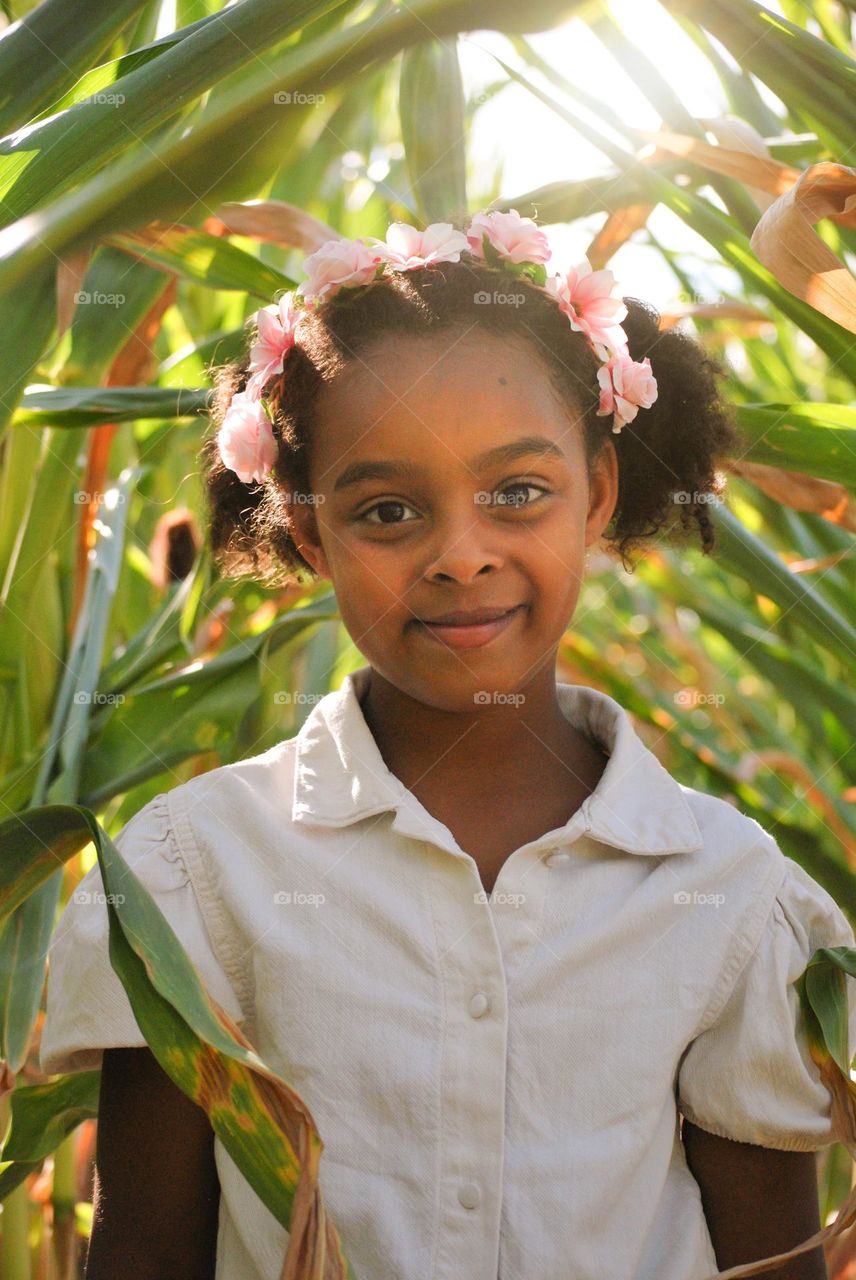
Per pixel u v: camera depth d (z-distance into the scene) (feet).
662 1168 1.90
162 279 2.69
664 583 4.38
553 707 2.09
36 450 2.78
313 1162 1.41
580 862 1.99
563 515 1.93
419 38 2.07
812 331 2.37
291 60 1.99
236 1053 1.36
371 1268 1.80
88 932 1.94
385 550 1.88
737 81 3.25
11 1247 2.76
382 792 1.96
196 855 2.00
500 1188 1.80
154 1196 1.95
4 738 2.83
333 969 1.90
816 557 3.62
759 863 2.02
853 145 2.23
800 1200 2.00
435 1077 1.84
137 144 1.95
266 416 2.15
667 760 3.78
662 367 2.34
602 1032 1.89
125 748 2.75
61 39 1.96
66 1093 2.40
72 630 2.98
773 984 1.93
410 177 2.83
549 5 2.05
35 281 1.88
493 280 1.95
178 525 3.38
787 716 5.27
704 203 2.46
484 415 1.85
